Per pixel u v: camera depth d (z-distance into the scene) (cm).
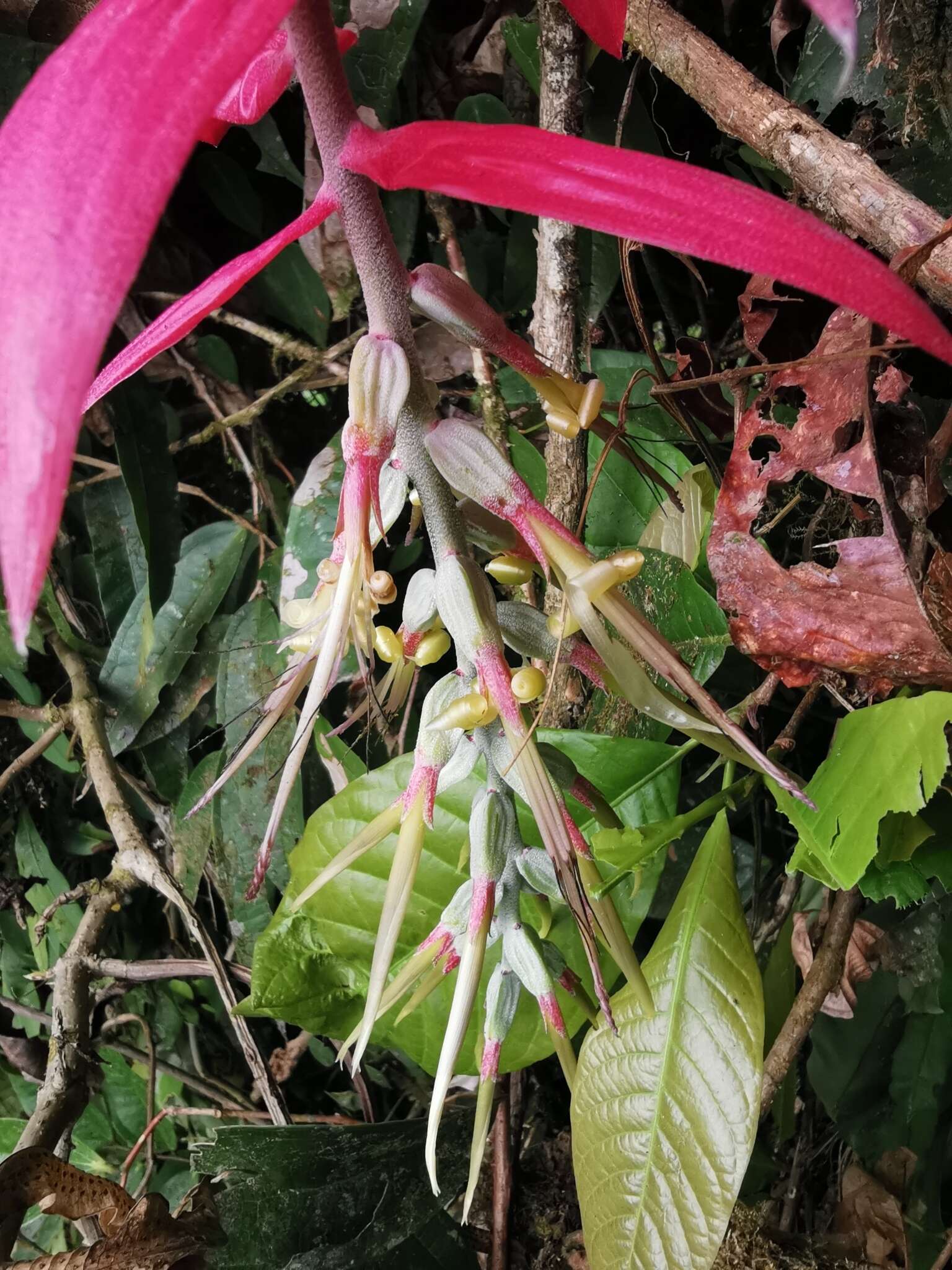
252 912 34
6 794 41
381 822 16
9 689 41
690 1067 22
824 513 27
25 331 7
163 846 40
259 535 37
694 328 35
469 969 15
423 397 14
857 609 19
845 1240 32
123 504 38
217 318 35
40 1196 25
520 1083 34
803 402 20
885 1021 34
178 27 8
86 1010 34
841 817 21
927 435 19
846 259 9
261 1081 32
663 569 26
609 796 25
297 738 13
